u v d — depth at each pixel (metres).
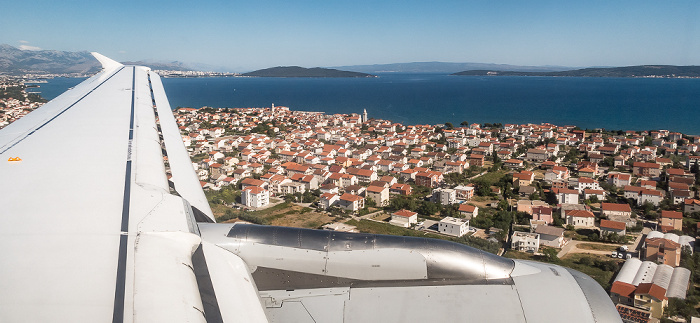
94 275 6.38
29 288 5.97
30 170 11.23
